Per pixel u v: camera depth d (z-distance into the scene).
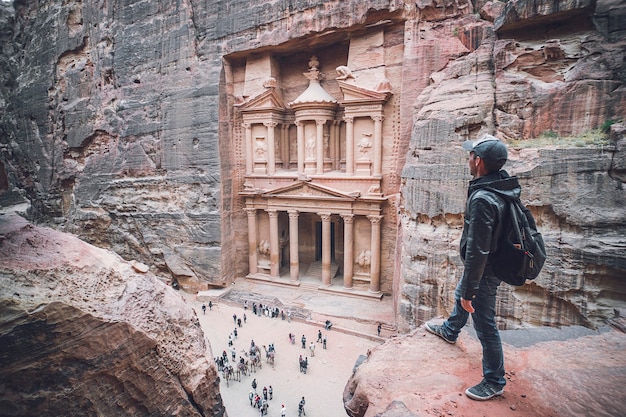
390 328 21.44
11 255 5.18
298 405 15.75
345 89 24.23
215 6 26.25
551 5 15.21
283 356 19.48
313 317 23.31
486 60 17.09
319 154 26.23
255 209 28.86
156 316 6.40
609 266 12.23
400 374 3.72
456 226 16.42
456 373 3.67
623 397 3.09
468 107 16.28
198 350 7.05
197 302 27.00
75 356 5.18
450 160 16.36
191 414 6.73
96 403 5.46
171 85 28.06
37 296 4.94
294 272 27.84
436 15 21.27
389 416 3.08
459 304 3.96
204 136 27.28
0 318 4.58
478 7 20.98
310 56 27.27
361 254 26.02
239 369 17.98
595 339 4.04
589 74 14.06
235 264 29.72
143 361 5.98
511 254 2.98
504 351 3.93
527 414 3.00
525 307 13.95
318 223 31.38
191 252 28.56
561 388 3.27
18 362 4.72
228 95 27.77
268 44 25.12
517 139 15.48
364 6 21.86
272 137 27.55
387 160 24.42
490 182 3.10
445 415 3.04
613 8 14.04
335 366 18.61
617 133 12.71
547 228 13.65
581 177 12.97
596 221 12.62
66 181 35.25
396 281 21.67
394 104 23.62
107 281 6.04
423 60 21.31
